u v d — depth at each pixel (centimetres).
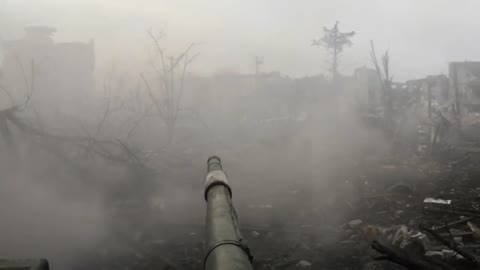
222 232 357
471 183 1222
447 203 903
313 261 660
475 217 827
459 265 594
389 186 1202
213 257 312
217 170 582
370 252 685
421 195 1081
